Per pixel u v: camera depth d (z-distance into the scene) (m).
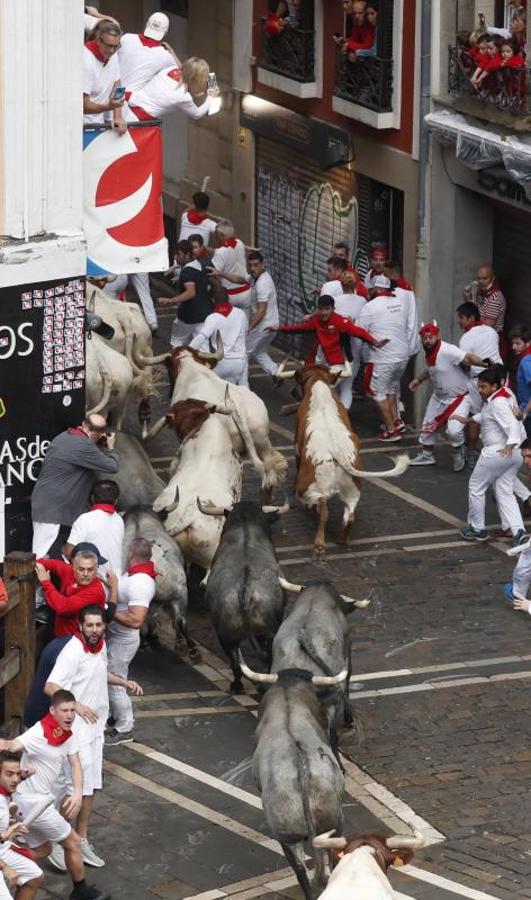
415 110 24.28
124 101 16.98
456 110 23.45
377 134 25.27
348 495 20.30
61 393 16.31
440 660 17.66
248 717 16.41
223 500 18.27
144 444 22.03
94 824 14.31
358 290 24.69
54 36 15.46
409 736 16.06
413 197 24.61
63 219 15.96
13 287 15.74
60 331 16.16
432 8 23.52
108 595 15.41
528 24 22.30
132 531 17.08
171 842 14.06
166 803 14.67
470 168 23.58
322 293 24.75
